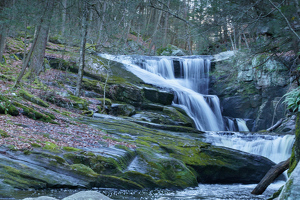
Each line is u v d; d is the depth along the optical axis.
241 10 8.20
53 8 14.98
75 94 18.17
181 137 14.38
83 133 11.62
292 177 2.23
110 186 8.10
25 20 14.38
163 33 44.03
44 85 17.50
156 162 10.08
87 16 17.30
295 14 7.75
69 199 3.19
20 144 8.14
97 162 8.66
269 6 8.12
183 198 8.08
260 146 16.22
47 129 10.87
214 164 12.32
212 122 24.39
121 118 17.16
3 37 18.66
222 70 12.41
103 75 22.98
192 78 29.20
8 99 12.09
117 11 16.95
